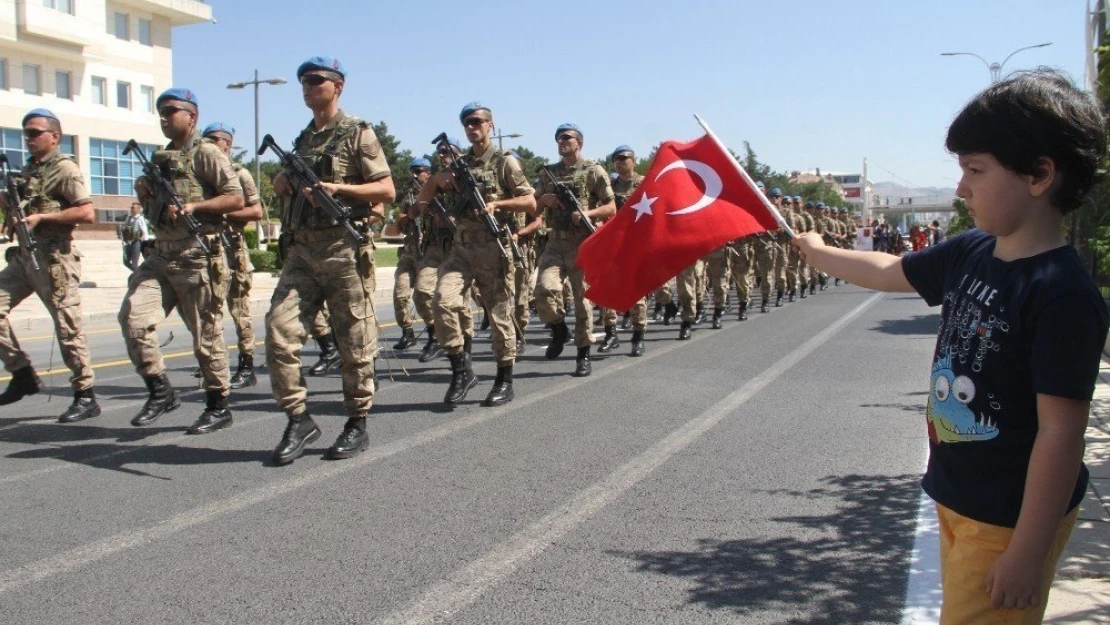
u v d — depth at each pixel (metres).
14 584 3.81
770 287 16.69
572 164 9.36
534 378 8.88
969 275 2.09
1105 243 7.25
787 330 13.23
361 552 4.16
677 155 3.98
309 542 4.29
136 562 4.05
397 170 76.38
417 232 10.95
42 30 40.12
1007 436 1.99
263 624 3.44
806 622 3.44
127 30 45.50
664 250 3.86
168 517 4.64
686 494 5.03
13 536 4.37
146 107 46.78
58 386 8.62
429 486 5.17
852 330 13.09
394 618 3.49
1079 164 1.88
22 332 14.37
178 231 6.41
